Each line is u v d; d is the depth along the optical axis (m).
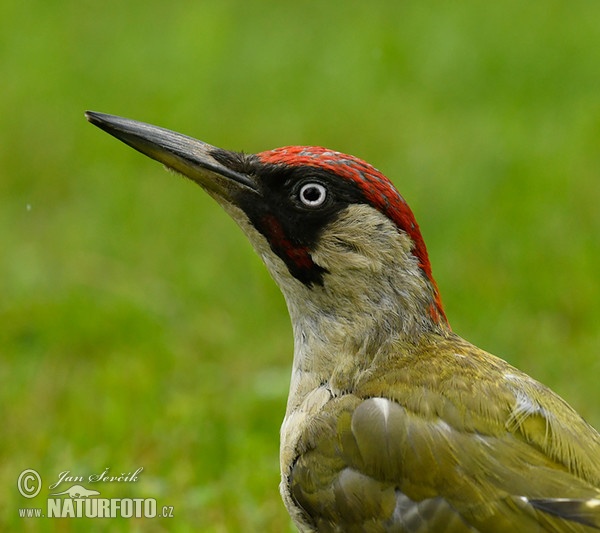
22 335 13.81
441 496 7.27
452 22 22.66
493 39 21.98
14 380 12.74
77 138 18.75
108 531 10.02
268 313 14.33
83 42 22.11
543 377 12.60
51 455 11.16
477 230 15.74
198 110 19.81
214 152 8.57
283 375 12.67
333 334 8.28
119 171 17.97
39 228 16.55
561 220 15.89
